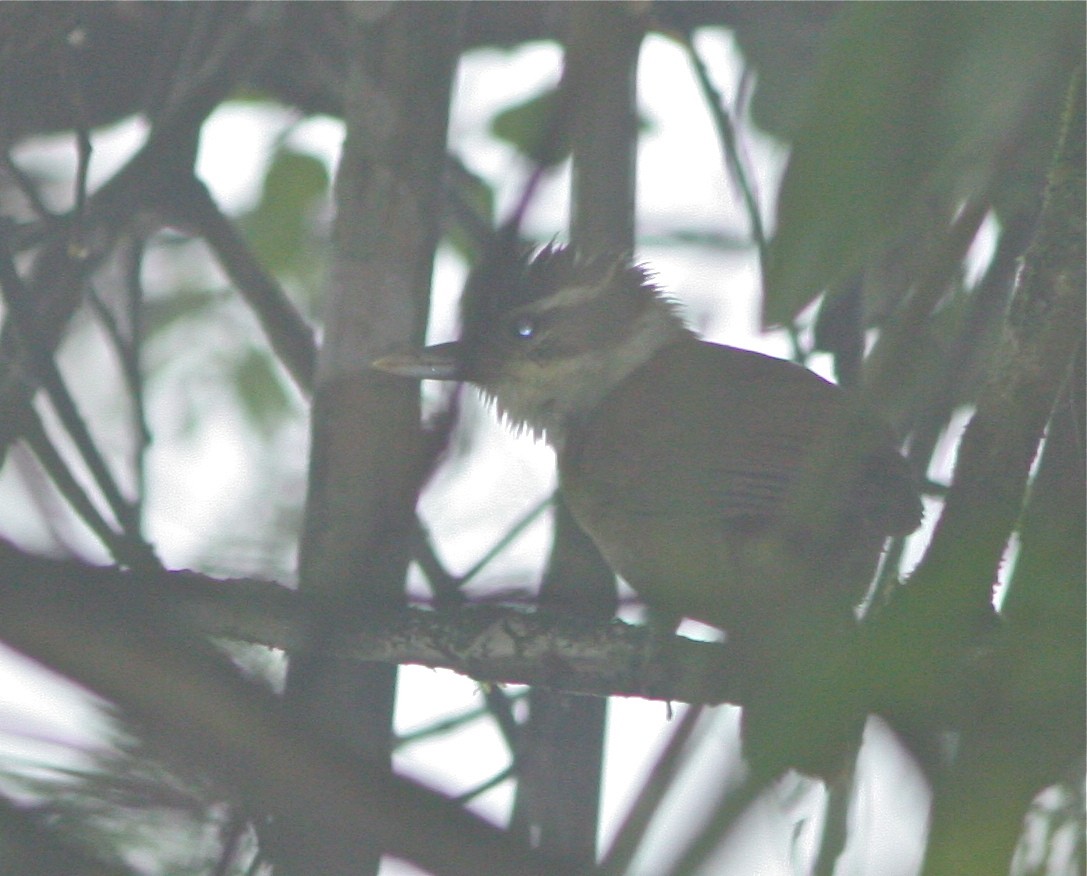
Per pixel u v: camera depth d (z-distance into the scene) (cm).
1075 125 489
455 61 937
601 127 983
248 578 708
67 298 1046
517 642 750
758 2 901
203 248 1330
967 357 774
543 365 1061
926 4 341
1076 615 319
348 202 925
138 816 448
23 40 1035
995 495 434
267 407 1280
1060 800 348
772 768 313
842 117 347
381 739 818
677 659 735
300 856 514
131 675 362
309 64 1271
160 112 1158
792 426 833
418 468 642
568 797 884
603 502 914
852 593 688
